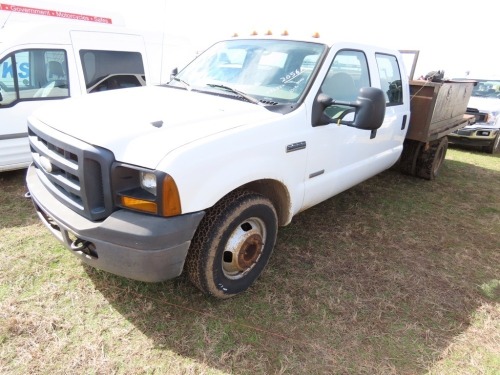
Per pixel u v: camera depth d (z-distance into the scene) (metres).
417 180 6.52
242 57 3.68
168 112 2.65
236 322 2.71
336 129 3.51
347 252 3.82
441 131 5.88
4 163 4.93
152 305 2.79
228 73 3.61
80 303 2.76
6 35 5.27
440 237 4.36
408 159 6.34
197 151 2.31
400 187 6.05
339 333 2.71
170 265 2.31
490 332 2.85
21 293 2.81
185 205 2.27
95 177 2.25
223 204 2.62
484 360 2.58
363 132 3.97
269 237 3.04
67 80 5.62
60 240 2.57
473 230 4.64
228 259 2.79
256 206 2.77
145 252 2.19
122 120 2.45
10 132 4.94
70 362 2.28
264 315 2.81
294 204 3.25
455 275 3.59
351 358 2.51
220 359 2.39
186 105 2.86
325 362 2.45
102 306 2.75
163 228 2.19
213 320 2.71
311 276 3.34
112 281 3.01
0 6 6.20
